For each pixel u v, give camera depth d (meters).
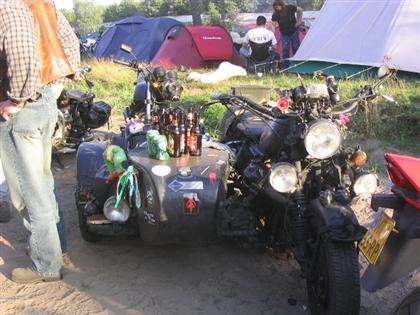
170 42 14.29
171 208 3.67
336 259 3.28
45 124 3.71
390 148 6.94
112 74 11.37
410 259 2.90
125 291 3.96
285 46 13.67
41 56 3.61
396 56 10.57
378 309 3.82
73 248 4.59
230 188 4.48
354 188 3.53
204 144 4.28
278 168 3.46
